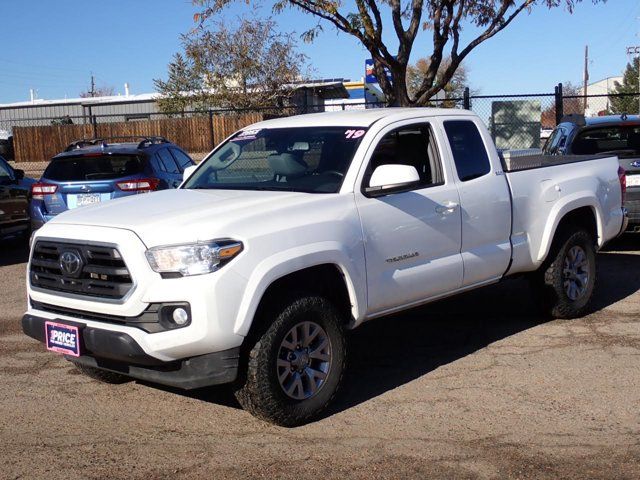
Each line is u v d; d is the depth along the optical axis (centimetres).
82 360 496
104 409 525
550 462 428
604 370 584
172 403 534
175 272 443
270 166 579
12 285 956
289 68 3178
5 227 1169
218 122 2152
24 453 452
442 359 624
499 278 654
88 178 1023
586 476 411
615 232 771
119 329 453
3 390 566
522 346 652
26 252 1234
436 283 578
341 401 533
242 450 452
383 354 643
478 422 489
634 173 996
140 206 516
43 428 491
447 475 414
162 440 469
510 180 650
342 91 3475
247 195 532
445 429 478
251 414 493
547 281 705
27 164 2377
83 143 1148
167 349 443
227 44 3153
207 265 441
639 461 428
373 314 537
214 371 450
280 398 470
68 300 479
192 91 3238
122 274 453
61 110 3797
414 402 527
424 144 600
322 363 499
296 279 500
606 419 489
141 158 1045
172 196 550
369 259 523
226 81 3209
